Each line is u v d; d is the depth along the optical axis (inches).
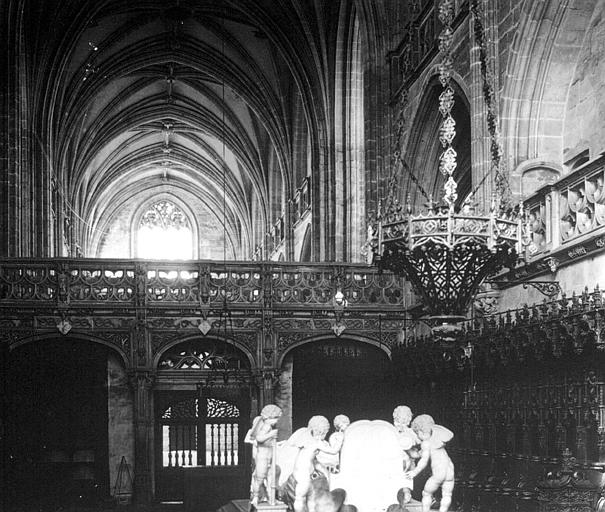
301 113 1871.3
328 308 1072.2
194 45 1845.5
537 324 659.4
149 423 1048.8
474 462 813.2
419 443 547.2
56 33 1480.1
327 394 1098.7
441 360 851.4
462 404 853.2
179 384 1087.0
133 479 1066.1
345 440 522.9
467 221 556.1
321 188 1487.5
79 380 1069.1
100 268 1048.8
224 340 1061.1
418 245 558.9
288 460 558.9
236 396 1124.5
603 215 622.8
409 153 1094.4
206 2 1679.4
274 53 1822.1
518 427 737.6
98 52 1766.7
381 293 1087.6
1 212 1168.2
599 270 638.5
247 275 1112.2
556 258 688.4
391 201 624.7
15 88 1182.3
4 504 989.8
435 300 585.9
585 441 629.6
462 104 1019.3
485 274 586.9
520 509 682.8
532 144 788.6
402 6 1163.3
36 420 1059.9
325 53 1471.5
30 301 1025.5
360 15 1208.8
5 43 1172.5
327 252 1456.7
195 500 1018.1
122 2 1635.1
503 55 817.5
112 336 1047.0
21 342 1021.2
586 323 592.7
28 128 1365.7
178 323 1056.8
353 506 460.4
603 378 609.0
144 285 1049.5
